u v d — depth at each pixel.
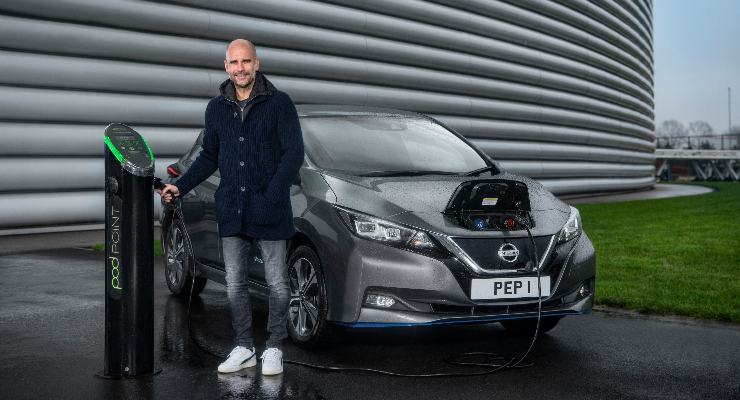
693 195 23.11
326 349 4.43
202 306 5.63
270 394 3.59
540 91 18.61
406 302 4.02
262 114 3.82
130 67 10.73
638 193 24.86
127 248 3.81
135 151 3.81
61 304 5.59
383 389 3.69
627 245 9.60
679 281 6.79
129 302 3.82
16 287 6.25
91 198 10.39
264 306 5.63
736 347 4.58
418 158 5.00
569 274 4.34
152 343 3.91
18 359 4.15
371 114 5.43
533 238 4.24
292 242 4.55
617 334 4.91
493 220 4.19
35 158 9.97
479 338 4.77
